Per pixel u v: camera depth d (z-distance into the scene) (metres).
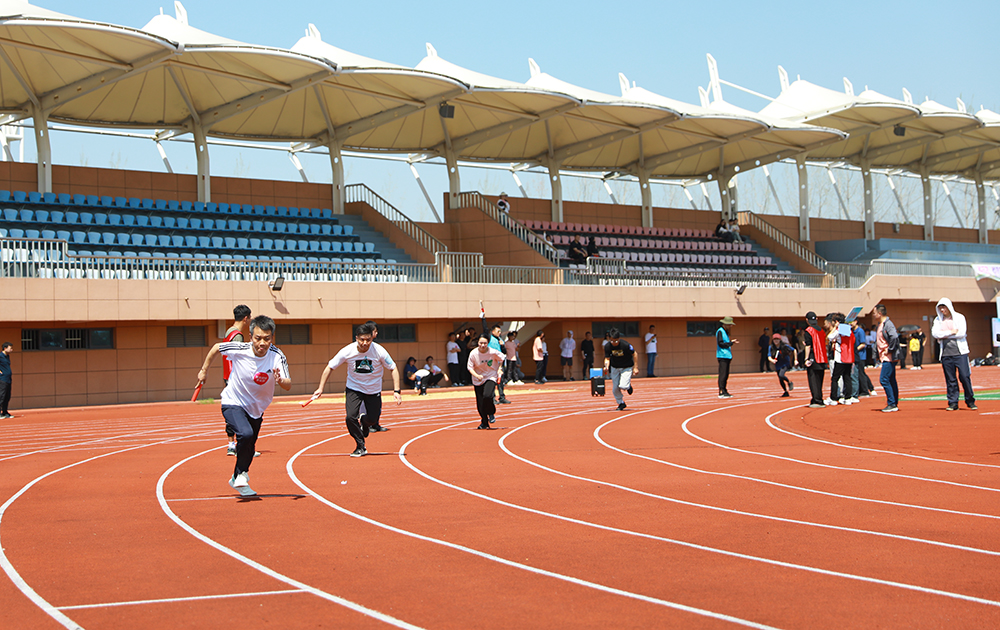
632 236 45.53
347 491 9.65
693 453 12.55
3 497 9.52
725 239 47.41
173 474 11.15
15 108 31.58
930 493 9.06
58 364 26.23
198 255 31.41
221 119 34.53
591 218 46.34
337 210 37.75
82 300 25.16
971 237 60.69
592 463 11.70
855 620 5.11
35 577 6.23
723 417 18.00
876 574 6.06
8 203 30.20
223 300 27.48
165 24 30.38
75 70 29.58
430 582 6.02
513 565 6.45
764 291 39.81
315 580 6.10
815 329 19.39
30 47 26.36
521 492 9.49
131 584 6.03
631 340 38.03
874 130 46.38
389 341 32.22
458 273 32.59
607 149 46.62
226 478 10.71
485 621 5.20
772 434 14.77
